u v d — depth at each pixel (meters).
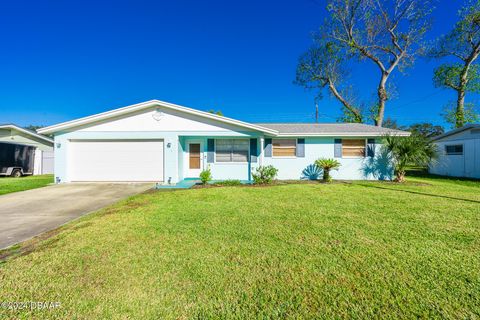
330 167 11.28
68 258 3.12
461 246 3.45
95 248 3.43
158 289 2.42
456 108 18.86
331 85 20.33
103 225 4.52
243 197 7.28
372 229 4.22
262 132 11.13
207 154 11.93
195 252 3.29
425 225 4.44
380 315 2.03
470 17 16.86
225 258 3.10
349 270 2.78
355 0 16.58
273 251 3.31
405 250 3.31
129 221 4.77
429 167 17.33
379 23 17.03
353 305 2.16
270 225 4.48
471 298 2.24
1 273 2.75
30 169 15.62
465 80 18.12
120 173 10.92
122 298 2.28
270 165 11.47
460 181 12.05
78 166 10.95
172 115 10.92
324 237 3.83
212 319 2.00
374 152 12.09
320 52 19.75
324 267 2.85
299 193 7.97
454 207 5.89
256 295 2.32
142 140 10.96
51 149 18.06
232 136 11.27
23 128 17.08
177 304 2.19
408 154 10.85
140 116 10.92
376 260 3.02
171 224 4.56
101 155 10.97
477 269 2.78
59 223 4.82
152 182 10.85
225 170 11.95
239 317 2.02
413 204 6.23
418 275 2.65
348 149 12.23
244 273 2.72
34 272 2.76
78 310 2.12
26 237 3.98
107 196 7.76
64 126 10.66
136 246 3.50
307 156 12.22
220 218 4.96
